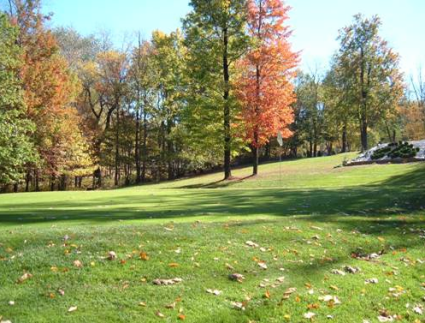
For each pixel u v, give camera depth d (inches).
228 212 380.2
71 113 1257.4
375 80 1552.7
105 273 208.1
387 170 964.0
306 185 890.7
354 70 1569.9
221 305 184.7
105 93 1552.7
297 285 212.4
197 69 1042.7
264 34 1029.8
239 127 1039.6
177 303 182.9
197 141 1101.1
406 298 212.5
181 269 218.7
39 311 168.2
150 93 1571.1
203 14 1025.5
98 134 1544.0
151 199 553.6
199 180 1255.5
